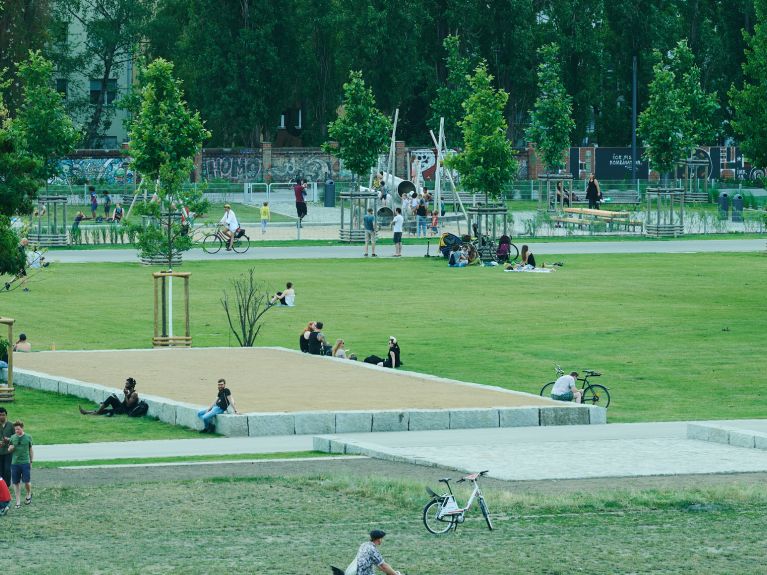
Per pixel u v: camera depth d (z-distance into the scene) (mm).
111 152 173250
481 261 106250
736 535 36500
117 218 132125
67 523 37719
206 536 36469
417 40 195000
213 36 184875
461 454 46906
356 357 66812
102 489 41531
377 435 51375
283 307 83750
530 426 53750
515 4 192500
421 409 53438
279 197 170000
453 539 36094
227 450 48406
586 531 36844
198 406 53312
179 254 92062
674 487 41781
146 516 38469
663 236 127938
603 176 184625
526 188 176375
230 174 183875
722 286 93062
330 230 132375
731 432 49344
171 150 98688
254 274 98062
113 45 192750
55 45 192250
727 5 197375
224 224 113250
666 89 146500
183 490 41375
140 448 48750
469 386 58938
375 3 191375
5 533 36781
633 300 86688
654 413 56219
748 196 163500
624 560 34281
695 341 72375
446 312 81875
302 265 104438
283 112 199750
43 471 44250
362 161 127125
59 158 121875
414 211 134875
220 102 185250
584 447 48594
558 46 181500
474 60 195625
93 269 99875
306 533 36750
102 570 33406
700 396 59531
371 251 114500
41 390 60219
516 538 36156
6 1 163375
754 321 78625
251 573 33188
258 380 60000
